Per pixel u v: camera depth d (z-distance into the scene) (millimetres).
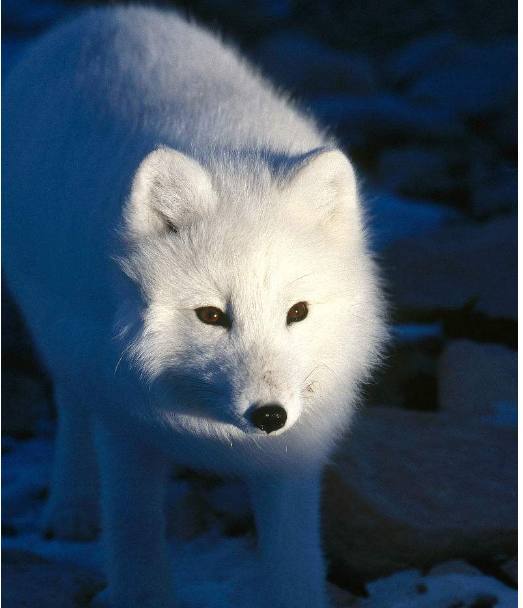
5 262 9492
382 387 11047
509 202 16078
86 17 9695
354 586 8609
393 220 14984
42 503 10156
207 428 7301
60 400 9414
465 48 22281
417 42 23672
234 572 8586
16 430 11383
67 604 7961
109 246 7016
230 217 6688
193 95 8008
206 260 6527
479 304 12266
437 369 11266
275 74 20859
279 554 7766
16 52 19047
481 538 8555
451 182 17047
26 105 9180
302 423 7379
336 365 7062
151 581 7781
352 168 6898
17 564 8461
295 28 25156
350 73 21031
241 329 6484
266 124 7770
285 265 6512
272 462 7551
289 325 6664
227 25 24297
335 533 8695
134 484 7770
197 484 9930
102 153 7738
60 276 7824
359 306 7082
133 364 6801
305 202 6867
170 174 6684
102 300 7199
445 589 8109
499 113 19953
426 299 12383
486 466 9141
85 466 9469
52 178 8172
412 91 21453
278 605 7781
